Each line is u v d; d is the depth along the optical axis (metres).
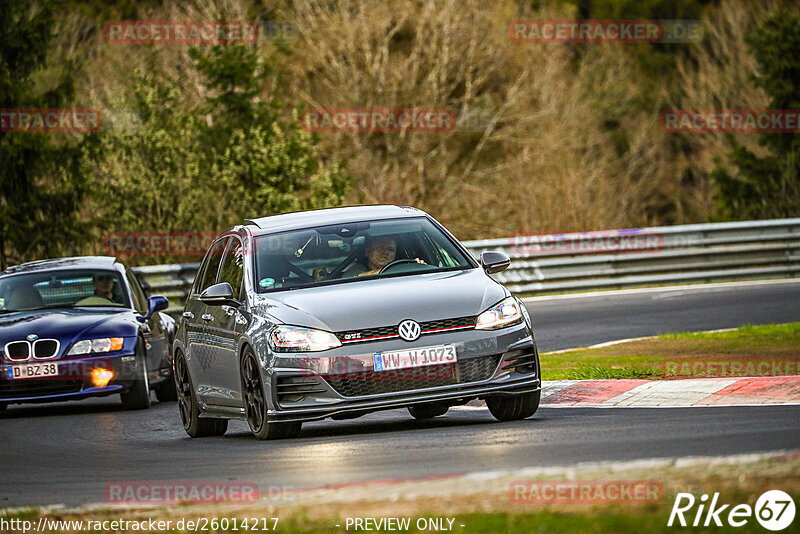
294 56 181.88
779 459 21.27
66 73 123.69
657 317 67.62
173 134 121.31
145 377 48.62
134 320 49.44
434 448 28.36
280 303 33.06
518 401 33.16
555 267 89.19
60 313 49.16
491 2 183.00
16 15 123.50
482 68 184.00
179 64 168.62
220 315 35.75
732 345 49.84
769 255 93.12
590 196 182.88
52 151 120.62
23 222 120.31
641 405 35.31
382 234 35.66
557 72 185.25
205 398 37.16
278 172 122.94
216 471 27.86
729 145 199.12
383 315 31.70
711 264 91.94
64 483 28.09
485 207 181.12
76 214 124.81
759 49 160.00
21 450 36.59
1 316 49.38
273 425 32.50
